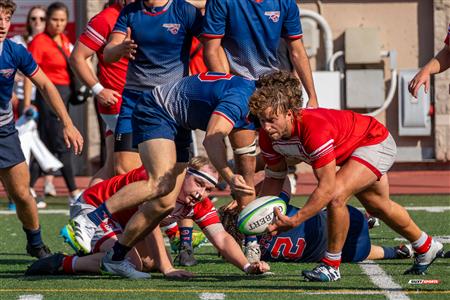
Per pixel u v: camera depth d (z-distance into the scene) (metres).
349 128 21.80
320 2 54.19
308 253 25.72
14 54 25.56
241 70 26.84
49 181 46.28
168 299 20.23
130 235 22.70
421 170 54.94
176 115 22.09
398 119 54.31
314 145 20.94
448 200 42.06
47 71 42.28
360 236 25.78
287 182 25.39
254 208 21.08
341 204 21.61
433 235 31.06
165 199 22.23
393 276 23.34
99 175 30.66
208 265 26.06
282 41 37.19
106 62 26.02
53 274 24.23
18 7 55.06
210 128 21.06
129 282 22.77
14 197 26.64
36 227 27.20
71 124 26.58
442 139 54.22
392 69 53.75
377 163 21.80
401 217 23.02
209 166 23.38
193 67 37.28
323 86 52.62
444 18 53.88
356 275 23.56
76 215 24.08
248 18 26.42
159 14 26.09
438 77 53.91
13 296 20.84
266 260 26.11
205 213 23.48
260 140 22.52
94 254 23.86
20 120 40.91
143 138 22.19
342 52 53.78
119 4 29.17
